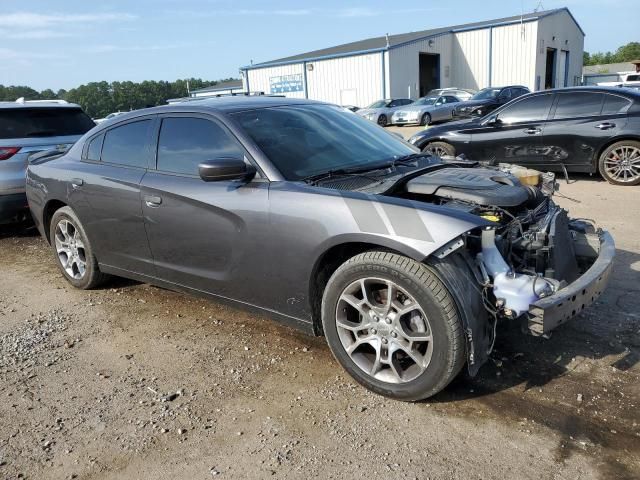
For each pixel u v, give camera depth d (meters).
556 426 2.72
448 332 2.70
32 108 6.96
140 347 3.81
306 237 3.08
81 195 4.47
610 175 8.41
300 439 2.74
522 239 3.06
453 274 2.72
